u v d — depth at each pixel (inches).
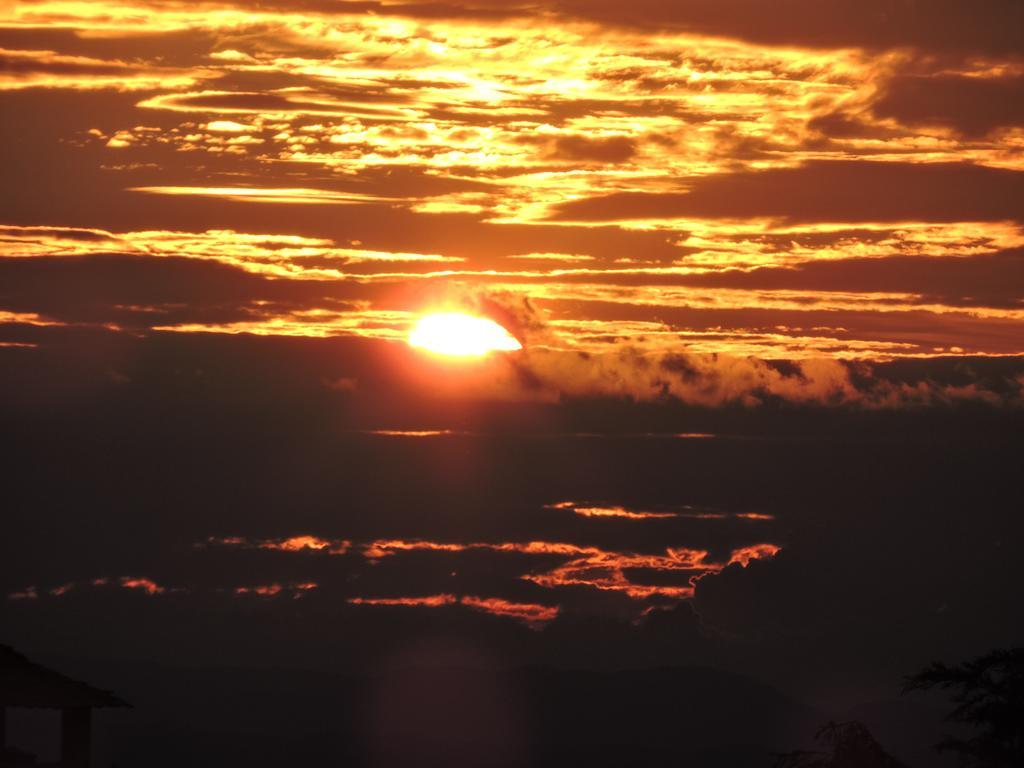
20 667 5388.8
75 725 5403.5
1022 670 5634.8
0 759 5221.5
